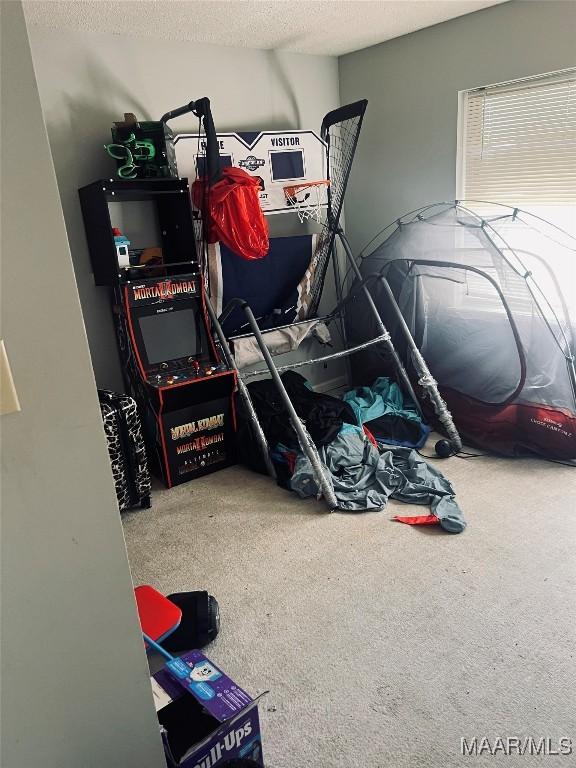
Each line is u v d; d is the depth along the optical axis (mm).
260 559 2285
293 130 3500
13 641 898
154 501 2811
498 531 2350
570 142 2957
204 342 3137
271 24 2965
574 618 1857
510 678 1653
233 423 3086
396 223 3820
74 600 957
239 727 1283
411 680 1669
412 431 3217
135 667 1065
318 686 1671
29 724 944
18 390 833
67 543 929
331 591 2066
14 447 845
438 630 1848
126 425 2570
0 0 739
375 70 3680
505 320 2928
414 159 3645
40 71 2732
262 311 3607
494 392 2998
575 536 2281
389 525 2459
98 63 2891
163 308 2967
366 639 1833
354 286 3404
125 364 3035
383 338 3246
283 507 2680
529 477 2766
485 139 3307
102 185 2666
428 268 3201
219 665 1766
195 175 3172
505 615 1890
